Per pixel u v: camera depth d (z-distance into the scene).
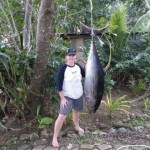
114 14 5.77
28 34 3.95
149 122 4.02
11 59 3.54
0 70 3.65
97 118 4.06
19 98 3.68
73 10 5.82
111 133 3.63
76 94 3.29
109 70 5.34
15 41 3.89
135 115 4.20
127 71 5.55
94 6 6.74
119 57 5.62
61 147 3.28
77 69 3.26
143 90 5.21
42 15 3.46
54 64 3.80
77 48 5.02
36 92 3.72
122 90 5.39
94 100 3.16
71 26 5.93
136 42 5.92
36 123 3.76
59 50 3.99
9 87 3.69
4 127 3.69
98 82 3.12
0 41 3.89
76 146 3.30
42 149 3.24
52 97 3.89
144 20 6.16
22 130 3.68
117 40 5.62
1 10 4.22
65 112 3.24
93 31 3.07
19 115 3.89
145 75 5.48
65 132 3.62
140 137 3.54
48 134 3.56
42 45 3.57
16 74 3.64
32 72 3.68
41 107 3.83
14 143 3.42
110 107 4.14
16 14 4.42
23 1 4.42
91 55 3.07
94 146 3.29
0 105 3.76
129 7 7.81
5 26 4.16
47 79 3.81
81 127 3.78
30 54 3.67
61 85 3.19
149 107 4.57
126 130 3.72
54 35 4.11
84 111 4.18
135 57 5.44
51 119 3.62
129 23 7.77
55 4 4.36
